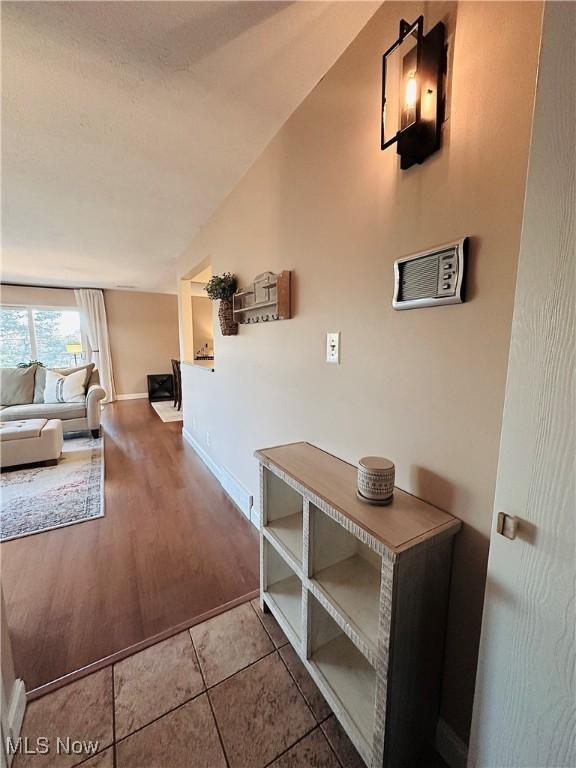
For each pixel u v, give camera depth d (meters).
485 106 0.74
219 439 2.89
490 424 0.78
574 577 0.53
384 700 0.82
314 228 1.38
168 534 2.08
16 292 5.77
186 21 1.03
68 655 1.24
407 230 0.96
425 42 0.82
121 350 6.84
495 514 0.66
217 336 2.82
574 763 0.55
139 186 2.17
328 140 1.26
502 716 0.67
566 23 0.50
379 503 0.93
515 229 0.70
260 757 0.95
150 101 1.39
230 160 1.86
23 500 2.52
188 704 1.07
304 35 1.08
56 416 4.04
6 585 1.62
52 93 1.34
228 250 2.33
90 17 1.01
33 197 2.32
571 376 0.52
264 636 1.33
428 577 0.83
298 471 1.19
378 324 1.09
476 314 0.79
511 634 0.64
